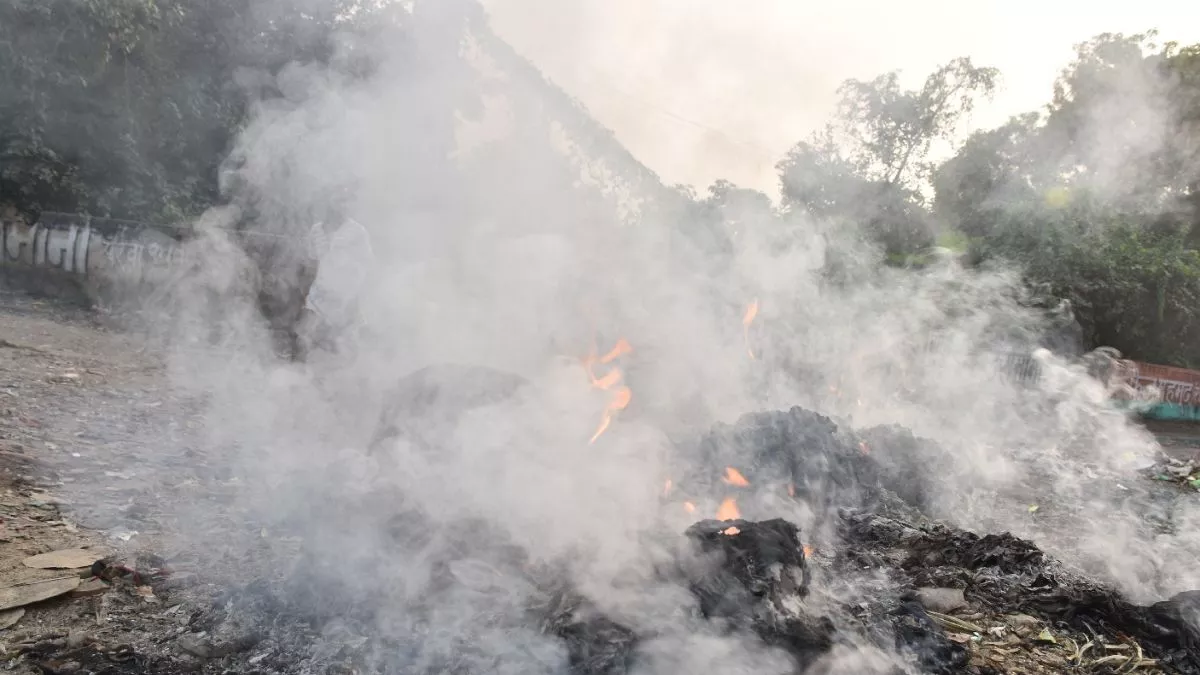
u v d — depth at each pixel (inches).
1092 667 129.6
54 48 454.3
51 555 128.3
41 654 104.7
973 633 135.6
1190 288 681.6
